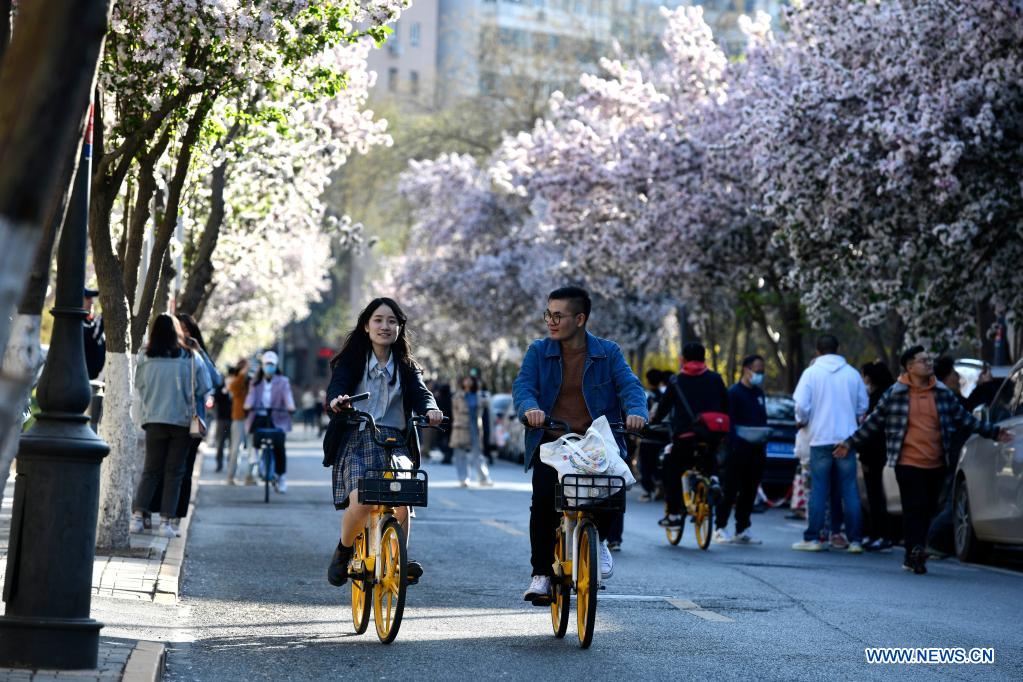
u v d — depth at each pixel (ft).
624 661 55.93
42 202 20.56
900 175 146.72
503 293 357.41
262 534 108.99
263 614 67.00
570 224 234.58
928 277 185.37
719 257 221.66
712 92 224.74
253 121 101.71
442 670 53.11
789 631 65.31
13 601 46.42
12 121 20.53
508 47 390.63
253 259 198.18
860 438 99.40
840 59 165.27
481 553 99.40
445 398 270.46
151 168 88.28
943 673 55.36
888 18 155.02
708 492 108.88
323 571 85.92
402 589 57.06
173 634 59.62
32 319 36.55
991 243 151.84
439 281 359.87
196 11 81.15
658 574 88.74
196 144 98.63
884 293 159.63
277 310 412.98
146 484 97.25
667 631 64.34
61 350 47.26
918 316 156.87
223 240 190.60
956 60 147.13
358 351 60.34
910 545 95.61
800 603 75.77
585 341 61.77
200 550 95.40
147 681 44.29
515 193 346.33
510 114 380.37
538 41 392.88
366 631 62.28
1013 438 96.12
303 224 197.98
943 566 101.50
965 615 72.79
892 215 159.33
